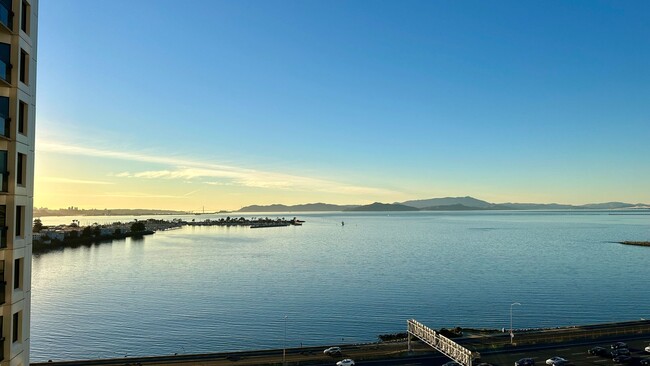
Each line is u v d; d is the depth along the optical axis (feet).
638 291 513.86
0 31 96.07
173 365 244.83
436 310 441.27
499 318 411.95
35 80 107.65
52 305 468.34
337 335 366.63
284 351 256.52
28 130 103.35
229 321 407.64
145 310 447.42
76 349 333.83
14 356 97.45
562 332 310.86
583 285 547.49
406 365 243.81
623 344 269.44
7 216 96.32
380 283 575.38
